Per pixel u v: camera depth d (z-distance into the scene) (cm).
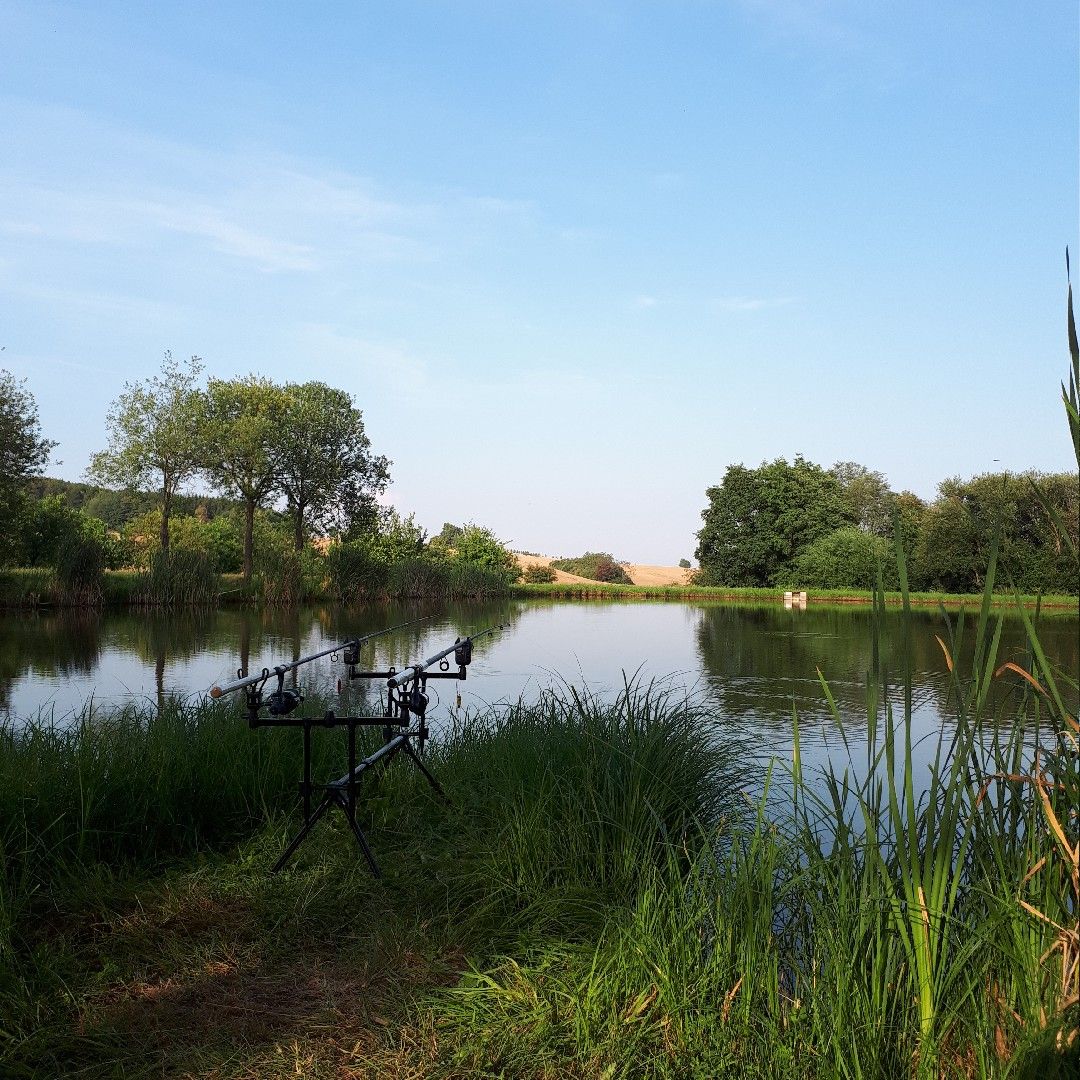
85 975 308
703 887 304
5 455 2803
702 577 5703
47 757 469
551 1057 258
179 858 424
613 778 442
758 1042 247
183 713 622
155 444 3622
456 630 2127
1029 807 249
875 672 272
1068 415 227
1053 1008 212
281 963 322
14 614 2453
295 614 2653
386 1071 254
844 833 266
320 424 4112
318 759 541
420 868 408
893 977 244
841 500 5556
